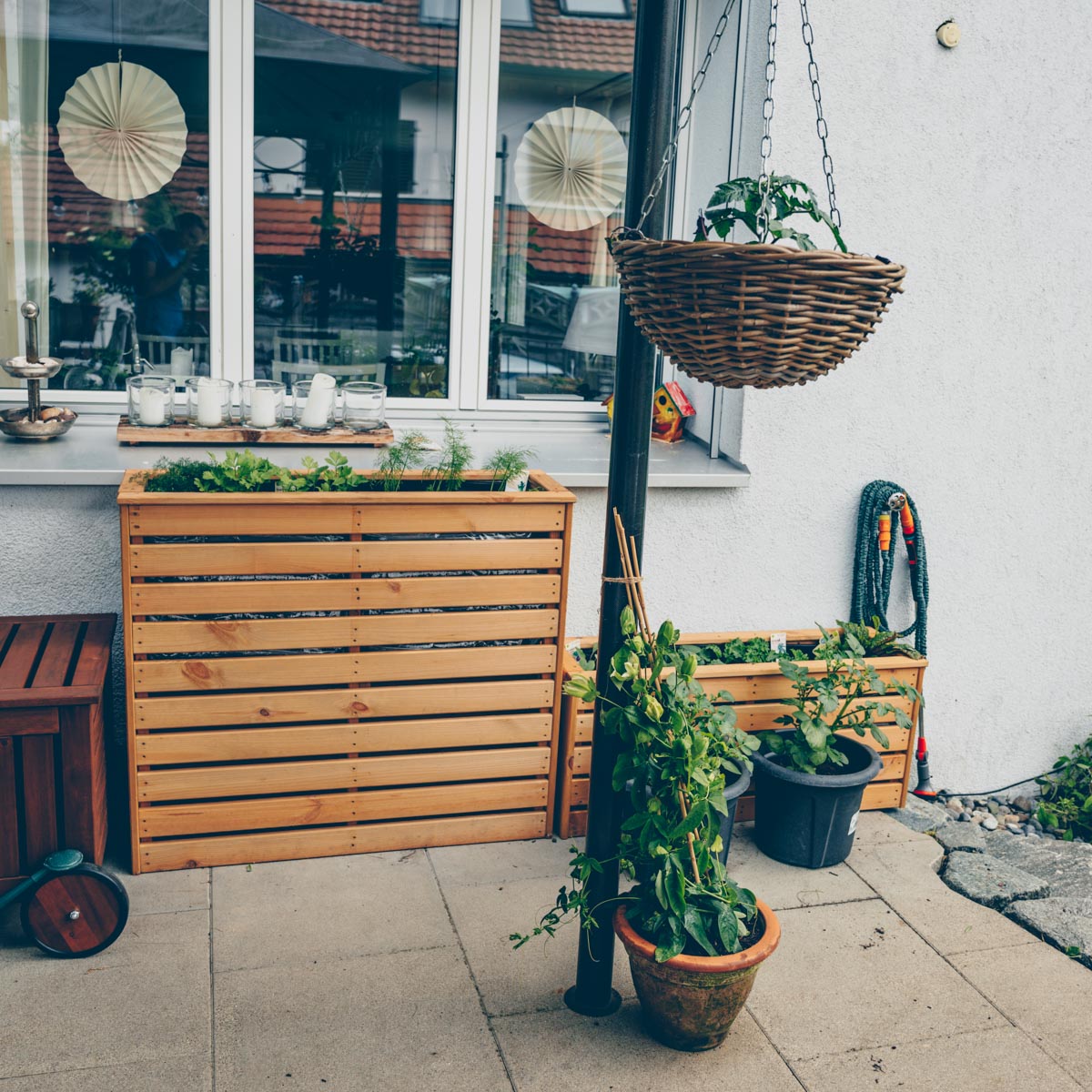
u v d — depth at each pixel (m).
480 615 3.45
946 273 4.23
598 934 2.82
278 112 4.04
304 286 4.18
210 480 3.27
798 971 3.13
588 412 4.54
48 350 4.02
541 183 4.33
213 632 3.25
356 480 3.45
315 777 3.43
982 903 3.54
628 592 2.72
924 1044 2.86
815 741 3.53
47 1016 2.73
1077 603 4.71
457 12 4.12
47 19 3.81
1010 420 4.43
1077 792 4.75
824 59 3.93
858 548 4.25
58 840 2.96
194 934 3.07
